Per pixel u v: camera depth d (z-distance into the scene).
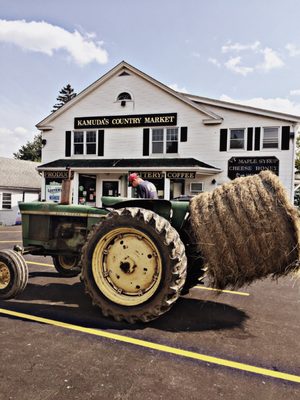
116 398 2.20
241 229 3.38
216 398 2.23
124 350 2.90
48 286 4.98
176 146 15.52
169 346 3.01
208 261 3.49
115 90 16.48
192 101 15.14
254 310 4.11
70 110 17.27
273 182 3.46
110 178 16.52
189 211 3.74
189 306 4.23
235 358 2.81
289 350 2.99
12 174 23.31
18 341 3.02
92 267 3.74
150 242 3.50
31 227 4.93
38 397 2.19
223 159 14.74
